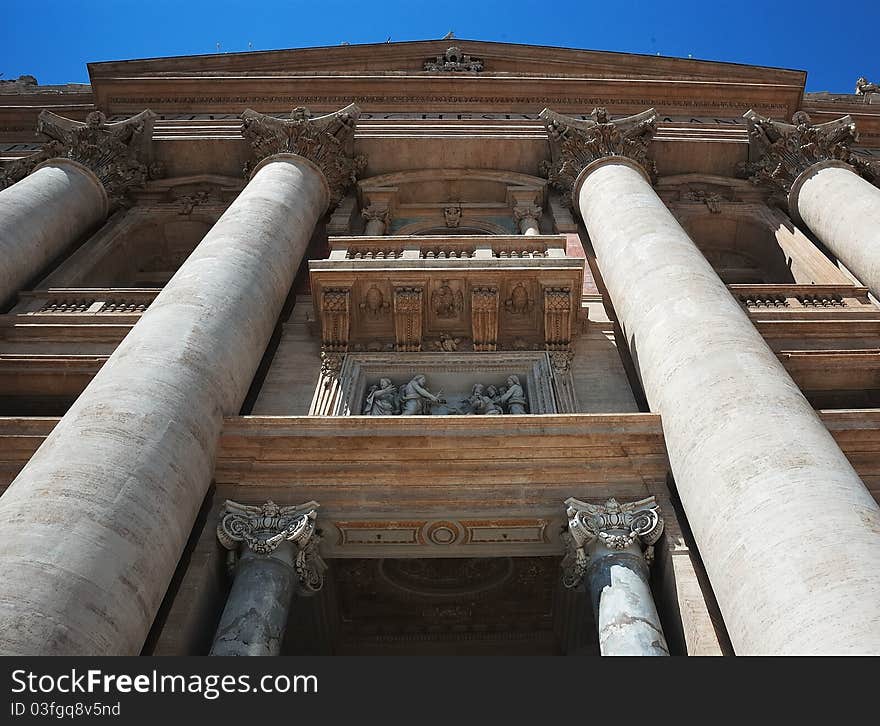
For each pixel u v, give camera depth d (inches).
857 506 286.8
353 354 514.6
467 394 495.2
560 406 466.9
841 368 515.8
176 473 326.0
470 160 808.3
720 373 367.6
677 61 1079.0
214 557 349.1
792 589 258.8
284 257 542.6
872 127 991.0
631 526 353.7
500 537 386.3
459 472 382.3
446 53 1098.1
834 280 649.6
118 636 259.4
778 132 786.2
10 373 514.9
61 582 253.6
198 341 397.1
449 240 585.3
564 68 1099.3
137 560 282.4
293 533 352.2
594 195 641.6
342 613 546.0
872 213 617.0
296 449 384.5
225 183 813.2
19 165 755.4
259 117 740.7
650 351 424.5
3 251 587.5
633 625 312.7
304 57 1084.5
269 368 503.5
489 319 522.9
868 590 247.9
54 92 1159.6
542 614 544.1
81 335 554.9
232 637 310.8
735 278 776.3
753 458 313.1
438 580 546.6
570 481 382.6
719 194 813.9
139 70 1017.5
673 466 362.3
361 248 592.7
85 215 716.7
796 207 732.7
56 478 294.0
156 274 786.8
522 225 723.4
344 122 757.3
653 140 810.2
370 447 383.2
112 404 338.0
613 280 521.7
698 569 335.0
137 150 813.2
